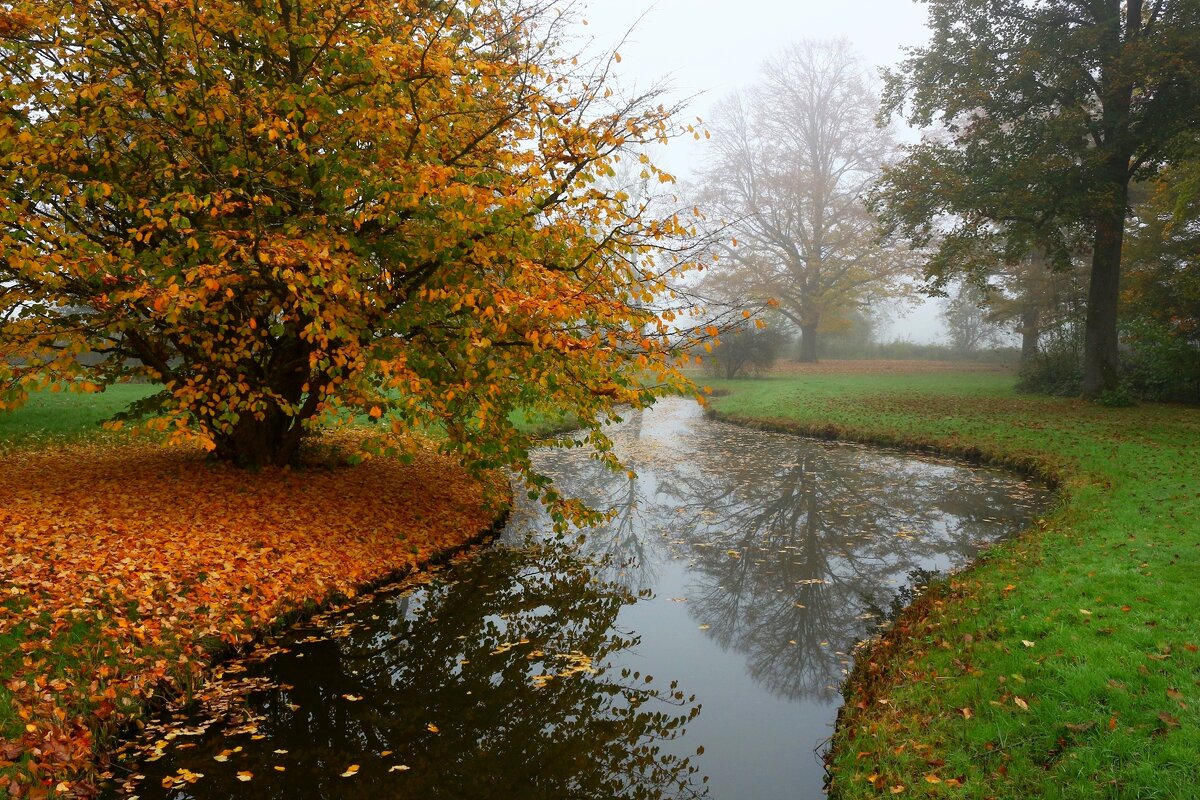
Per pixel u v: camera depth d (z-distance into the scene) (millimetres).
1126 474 12266
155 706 5445
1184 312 21875
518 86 8164
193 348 8969
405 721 5766
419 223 7484
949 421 20500
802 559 10320
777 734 5660
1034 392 25609
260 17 7395
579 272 7387
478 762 5219
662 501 14117
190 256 7129
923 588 8867
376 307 7520
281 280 7277
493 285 6680
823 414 23859
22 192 7398
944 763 4371
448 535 10195
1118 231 21219
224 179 7355
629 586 9172
